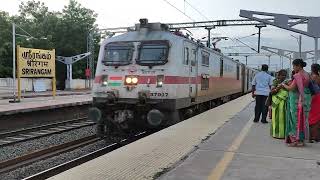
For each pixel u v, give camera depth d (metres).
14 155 13.27
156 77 14.19
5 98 35.81
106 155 8.61
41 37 70.75
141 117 14.38
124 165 7.71
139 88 14.28
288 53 50.09
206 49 18.50
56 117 23.36
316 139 10.09
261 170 7.39
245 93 37.84
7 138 16.09
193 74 16.25
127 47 14.73
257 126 12.93
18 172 11.07
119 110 14.50
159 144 9.80
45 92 51.59
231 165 7.75
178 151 9.02
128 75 14.46
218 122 13.88
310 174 7.14
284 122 10.48
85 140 15.90
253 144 9.86
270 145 9.73
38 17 81.19
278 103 10.55
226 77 24.56
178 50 14.48
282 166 7.69
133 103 14.26
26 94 44.41
